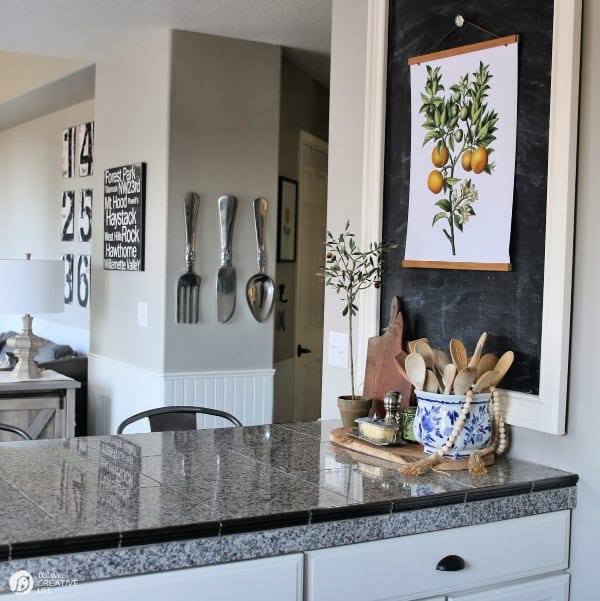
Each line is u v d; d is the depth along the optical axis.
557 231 1.88
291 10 3.57
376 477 1.85
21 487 1.69
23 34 4.08
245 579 1.51
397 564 1.68
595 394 1.85
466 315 2.14
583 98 1.87
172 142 3.94
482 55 2.09
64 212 6.17
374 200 2.42
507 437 2.07
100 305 4.68
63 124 6.24
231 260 4.13
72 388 4.22
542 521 1.87
